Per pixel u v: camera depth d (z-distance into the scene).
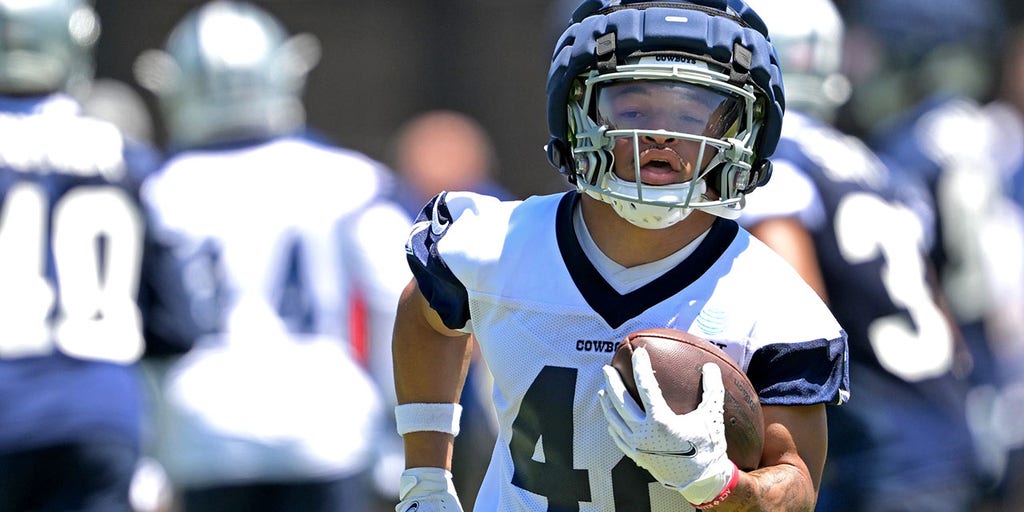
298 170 19.78
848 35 24.94
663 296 10.35
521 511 10.74
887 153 23.66
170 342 18.70
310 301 19.61
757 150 10.68
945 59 23.48
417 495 11.60
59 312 17.17
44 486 17.14
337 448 19.38
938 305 17.69
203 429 19.17
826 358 10.34
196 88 19.94
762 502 9.83
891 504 16.86
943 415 17.09
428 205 11.30
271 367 19.30
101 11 42.25
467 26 44.44
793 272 10.65
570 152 10.68
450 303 10.98
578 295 10.44
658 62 10.09
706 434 9.57
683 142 10.07
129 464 17.44
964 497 17.20
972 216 23.09
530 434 10.60
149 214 18.30
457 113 44.56
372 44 44.38
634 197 9.98
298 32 44.06
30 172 17.27
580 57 10.25
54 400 16.97
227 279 19.28
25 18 17.38
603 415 10.30
